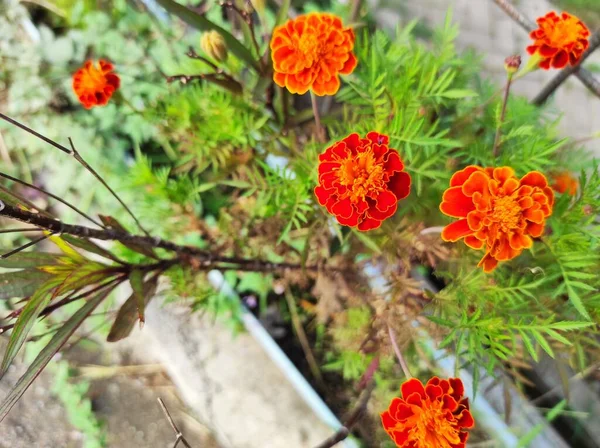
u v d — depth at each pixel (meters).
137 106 0.48
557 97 0.60
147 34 0.51
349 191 0.26
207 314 0.48
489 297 0.31
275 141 0.43
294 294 0.45
